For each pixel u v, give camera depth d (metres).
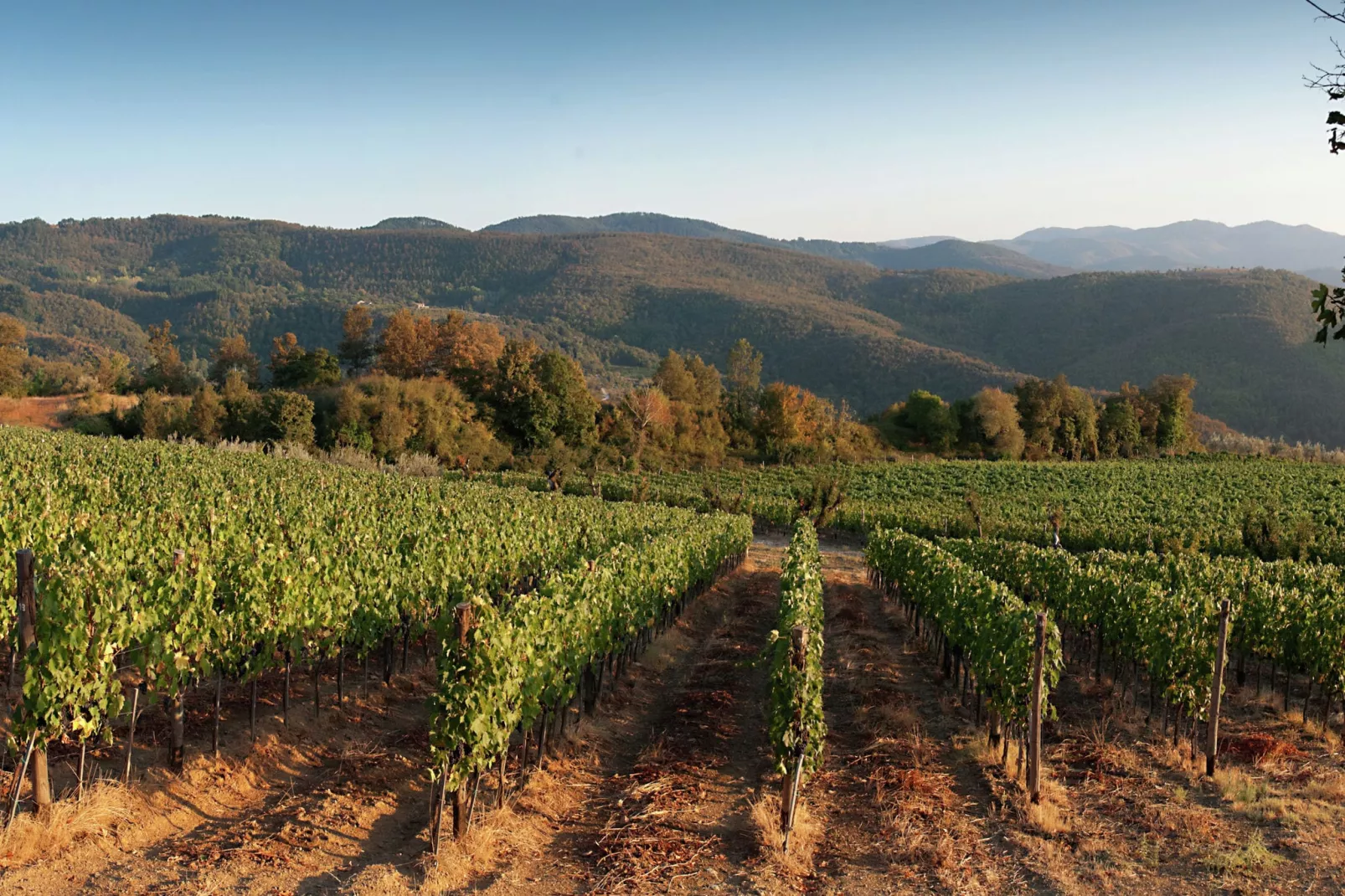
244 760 9.49
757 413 92.62
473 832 8.10
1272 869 7.71
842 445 86.31
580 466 63.50
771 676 9.59
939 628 16.47
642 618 14.95
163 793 8.42
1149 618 13.06
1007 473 74.12
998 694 10.94
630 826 8.65
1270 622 13.91
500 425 70.19
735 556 32.38
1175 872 7.78
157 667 8.80
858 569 36.44
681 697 14.37
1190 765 10.65
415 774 9.80
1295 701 14.35
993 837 8.66
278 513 18.72
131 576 10.94
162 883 6.86
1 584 11.23
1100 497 62.06
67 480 21.73
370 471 44.28
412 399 62.53
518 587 18.33
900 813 9.14
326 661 13.51
